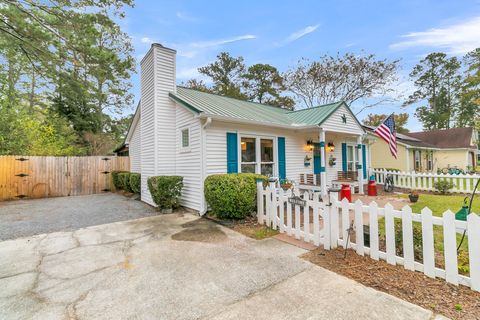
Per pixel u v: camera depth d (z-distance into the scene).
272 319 2.21
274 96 26.08
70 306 2.48
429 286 2.68
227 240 4.49
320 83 19.39
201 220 6.07
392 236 3.23
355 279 2.90
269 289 2.74
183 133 7.63
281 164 8.65
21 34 7.44
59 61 8.14
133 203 8.65
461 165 20.80
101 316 2.31
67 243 4.45
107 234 4.98
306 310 2.33
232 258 3.64
